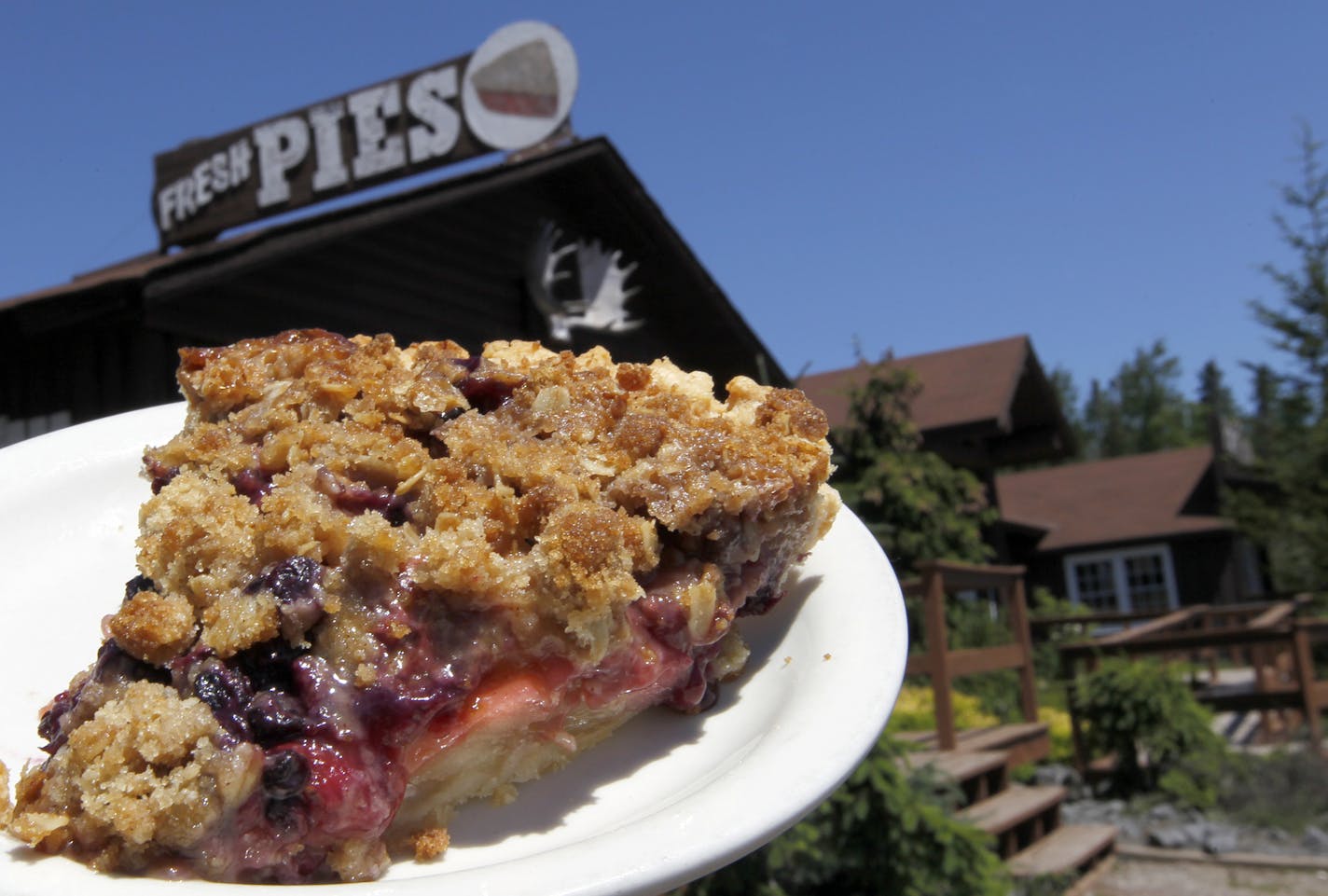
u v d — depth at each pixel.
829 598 1.21
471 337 6.41
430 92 5.78
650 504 1.02
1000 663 6.96
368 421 1.06
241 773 0.77
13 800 0.83
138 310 4.58
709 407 1.27
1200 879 5.48
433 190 5.54
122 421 1.47
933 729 7.58
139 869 0.76
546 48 5.82
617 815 0.95
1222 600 19.69
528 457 1.02
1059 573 21.02
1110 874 5.64
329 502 0.96
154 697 0.80
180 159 6.27
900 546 8.93
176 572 0.89
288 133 5.98
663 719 1.12
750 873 3.62
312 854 0.82
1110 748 7.20
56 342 5.03
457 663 0.89
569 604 0.92
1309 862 5.52
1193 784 6.80
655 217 6.89
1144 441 48.59
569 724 1.01
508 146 5.75
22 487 1.32
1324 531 16.42
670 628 1.02
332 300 5.60
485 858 0.90
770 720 1.03
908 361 15.88
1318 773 6.89
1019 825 5.71
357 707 0.84
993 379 14.21
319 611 0.85
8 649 1.16
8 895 0.68
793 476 1.10
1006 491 23.02
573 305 6.68
